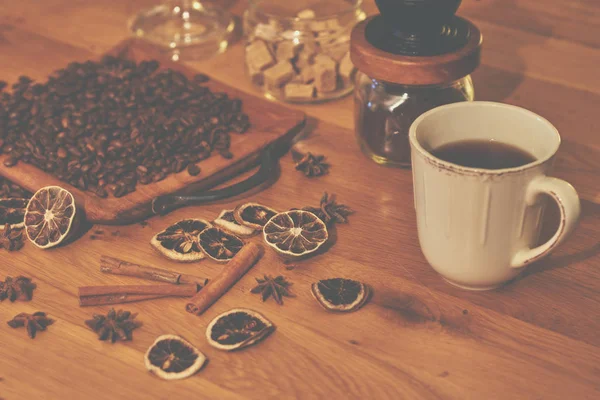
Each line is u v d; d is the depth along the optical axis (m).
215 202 0.73
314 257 0.68
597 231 0.69
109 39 0.97
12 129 0.80
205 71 0.90
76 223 0.70
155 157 0.76
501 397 0.57
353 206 0.72
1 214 0.72
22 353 0.61
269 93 0.86
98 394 0.58
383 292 0.65
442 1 0.67
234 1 1.03
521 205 0.58
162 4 1.03
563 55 0.89
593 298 0.63
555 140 0.59
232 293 0.65
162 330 0.63
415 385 0.58
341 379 0.59
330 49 0.85
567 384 0.58
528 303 0.63
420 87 0.71
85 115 0.80
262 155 0.76
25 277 0.67
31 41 0.96
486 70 0.87
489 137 0.63
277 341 0.61
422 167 0.59
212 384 0.59
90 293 0.65
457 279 0.63
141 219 0.72
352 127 0.81
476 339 0.61
